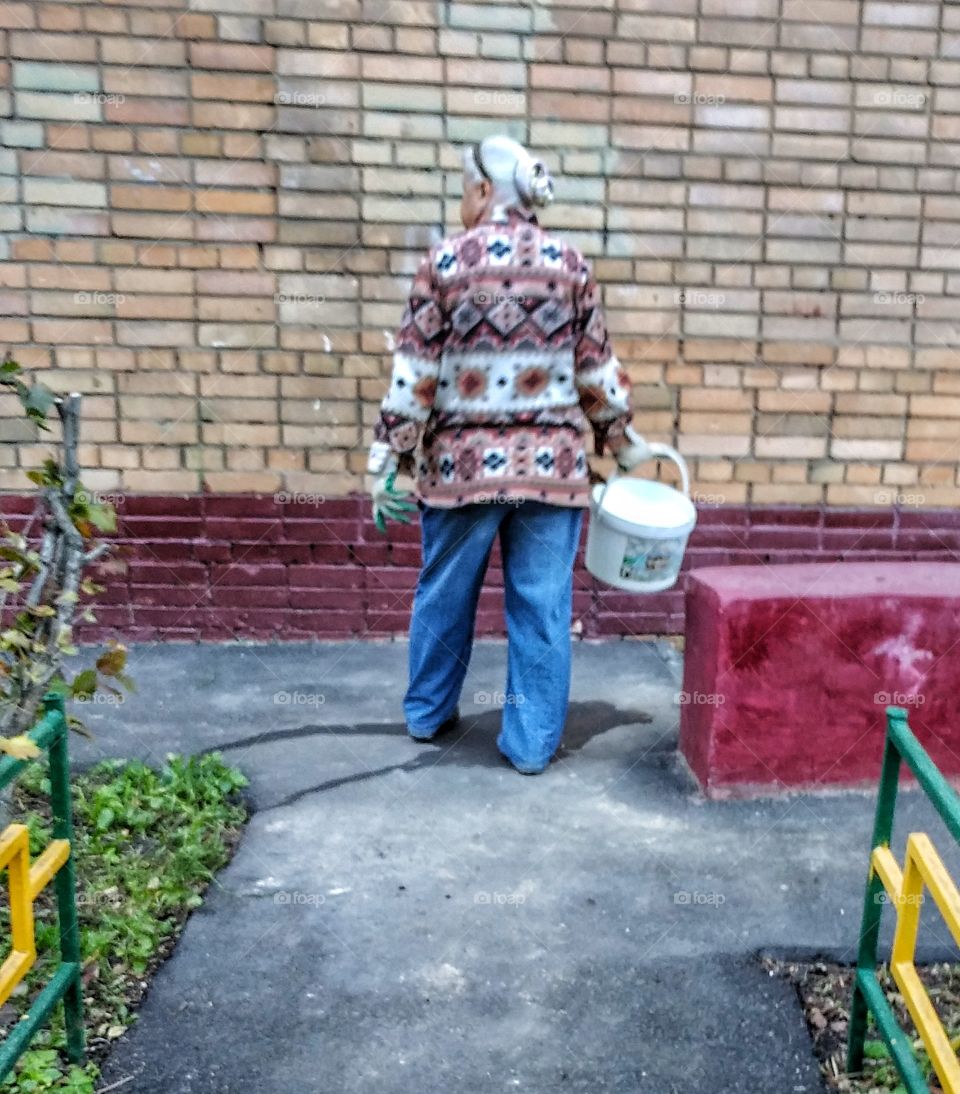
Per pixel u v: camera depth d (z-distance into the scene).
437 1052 2.51
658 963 2.84
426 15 4.56
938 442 5.07
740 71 4.69
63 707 2.38
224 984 2.74
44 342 4.74
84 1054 2.48
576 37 4.62
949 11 4.70
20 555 2.93
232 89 4.57
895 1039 2.24
